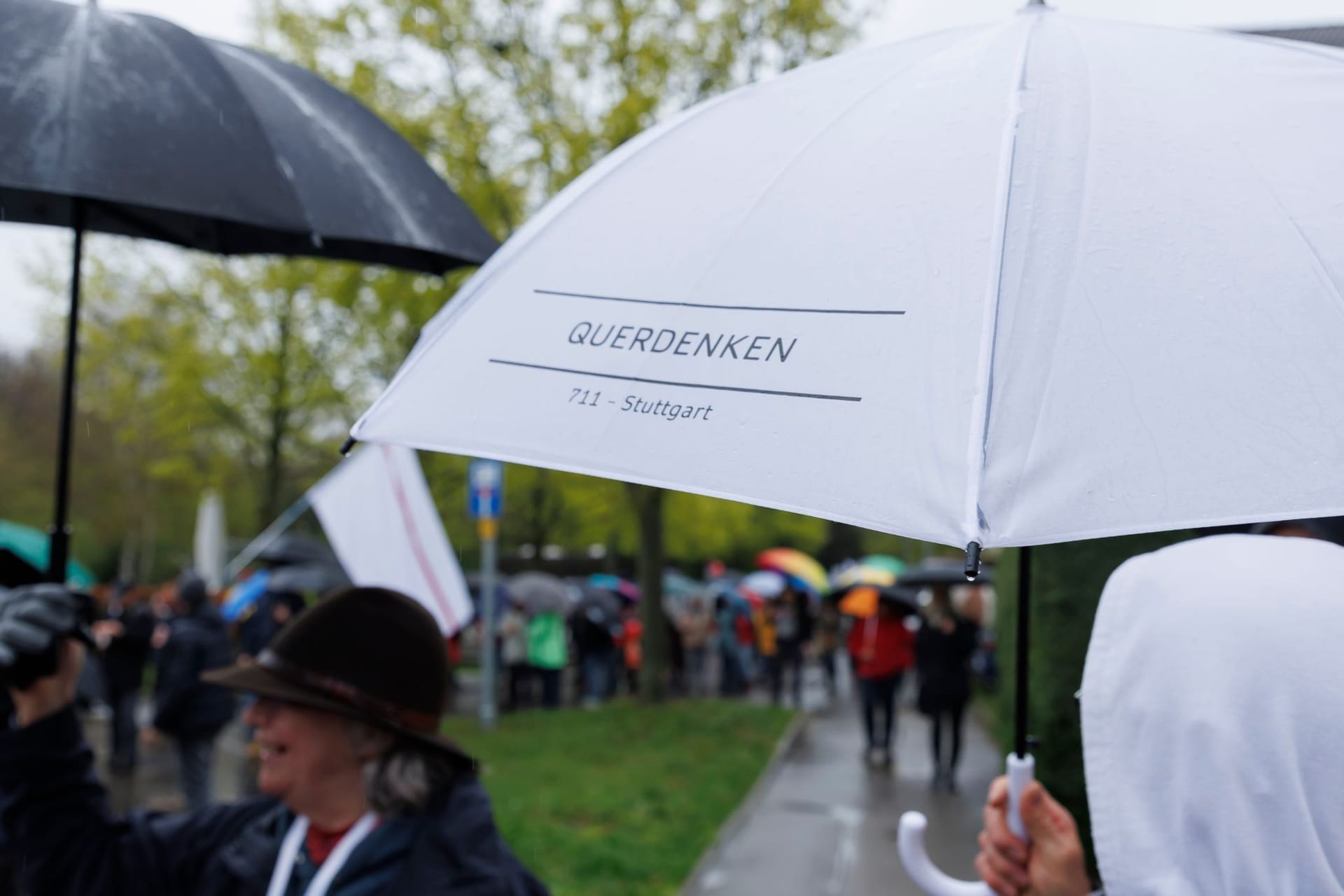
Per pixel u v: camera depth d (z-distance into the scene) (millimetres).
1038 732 3352
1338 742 1220
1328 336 1219
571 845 7469
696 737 13188
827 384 1287
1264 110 1460
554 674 16969
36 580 2383
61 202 2734
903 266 1340
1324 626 1256
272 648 1975
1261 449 1144
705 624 21062
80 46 2031
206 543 19969
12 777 2166
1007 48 1616
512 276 1728
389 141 2600
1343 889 1205
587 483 18859
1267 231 1307
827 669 22969
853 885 7535
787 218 1501
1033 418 1151
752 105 1786
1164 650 1317
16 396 29344
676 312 1485
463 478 21031
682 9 13930
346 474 4750
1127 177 1363
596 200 1770
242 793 9703
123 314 20531
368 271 14414
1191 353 1205
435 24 13555
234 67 2344
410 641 1944
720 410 1340
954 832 9188
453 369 1630
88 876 2172
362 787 1944
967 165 1406
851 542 57094
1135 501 1111
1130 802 1329
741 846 8523
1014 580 4875
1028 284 1256
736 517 29016
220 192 2012
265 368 18625
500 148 14203
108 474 31172
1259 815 1226
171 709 7762
